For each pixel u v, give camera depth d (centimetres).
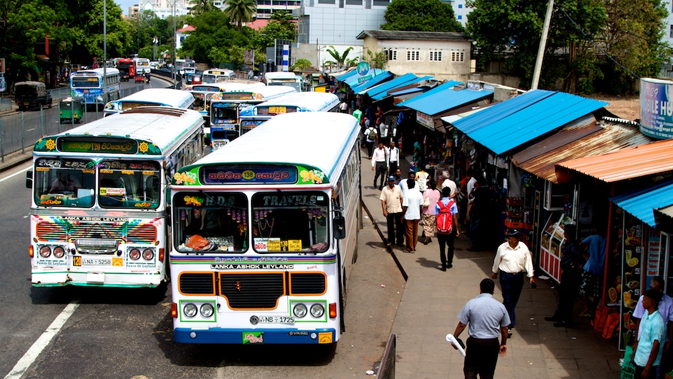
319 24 9362
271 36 10081
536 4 5000
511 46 5459
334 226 898
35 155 1113
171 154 1208
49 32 5325
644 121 1180
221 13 10069
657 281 764
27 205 1892
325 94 2647
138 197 1124
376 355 978
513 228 1361
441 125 2020
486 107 1823
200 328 910
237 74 8606
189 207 905
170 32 17988
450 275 1350
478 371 786
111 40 7550
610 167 929
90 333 1050
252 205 896
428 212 1595
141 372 912
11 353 962
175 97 2389
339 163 1075
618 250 988
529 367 895
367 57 6041
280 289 901
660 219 749
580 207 1116
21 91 4538
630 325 906
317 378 897
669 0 7294
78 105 3747
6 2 4959
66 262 1128
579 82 5344
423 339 1023
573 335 1009
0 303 1168
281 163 886
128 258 1130
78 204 1123
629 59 5166
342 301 991
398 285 1327
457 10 10481
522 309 1124
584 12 4900
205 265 902
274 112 2208
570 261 1025
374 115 3694
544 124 1374
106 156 1112
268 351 998
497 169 1565
